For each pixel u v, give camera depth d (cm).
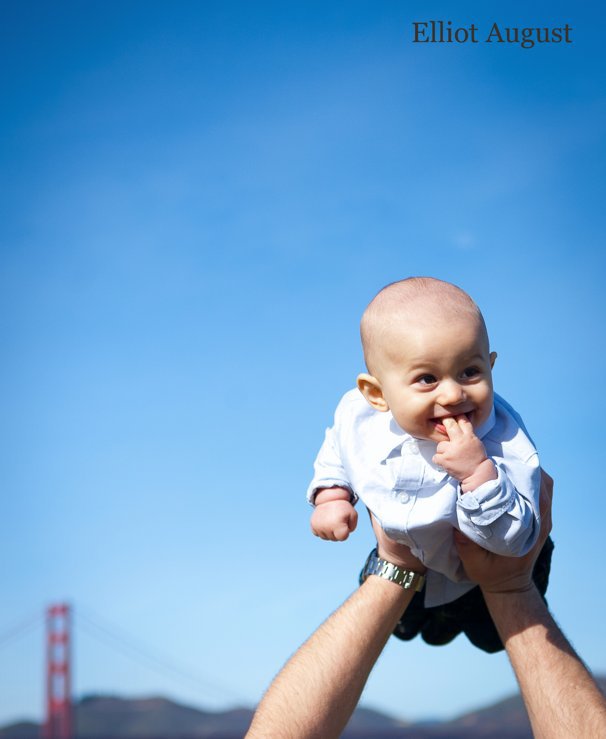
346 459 187
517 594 182
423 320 167
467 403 167
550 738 170
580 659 179
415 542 176
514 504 163
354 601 186
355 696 180
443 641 214
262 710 178
